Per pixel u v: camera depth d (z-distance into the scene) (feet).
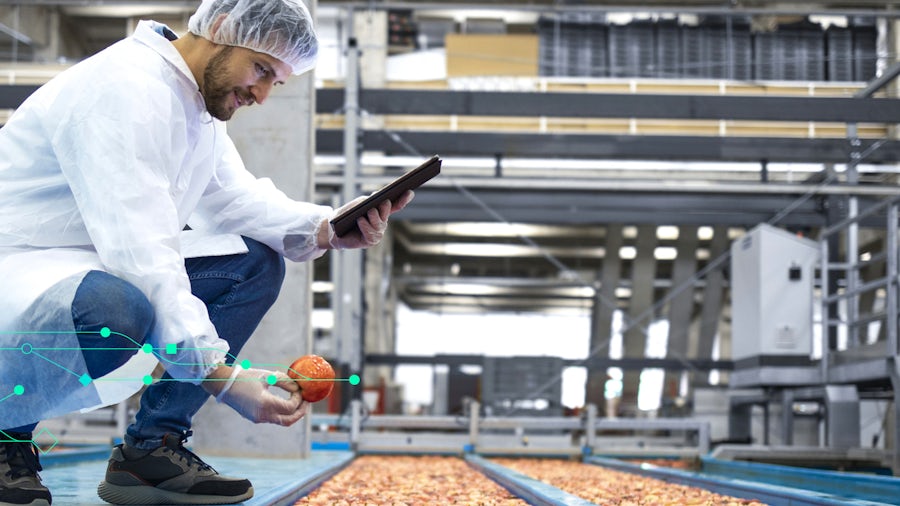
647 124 26.58
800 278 23.20
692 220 26.71
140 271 5.01
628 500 10.31
